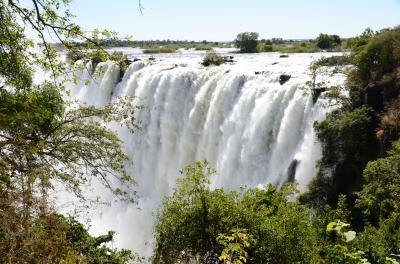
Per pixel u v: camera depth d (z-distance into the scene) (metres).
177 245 12.27
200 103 36.31
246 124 31.84
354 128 24.81
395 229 16.64
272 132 30.31
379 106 26.84
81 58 8.89
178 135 38.34
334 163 25.48
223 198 12.45
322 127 25.67
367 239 14.54
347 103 27.92
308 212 14.38
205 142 35.44
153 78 40.41
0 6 8.30
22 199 7.45
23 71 11.13
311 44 95.94
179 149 37.84
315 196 25.12
